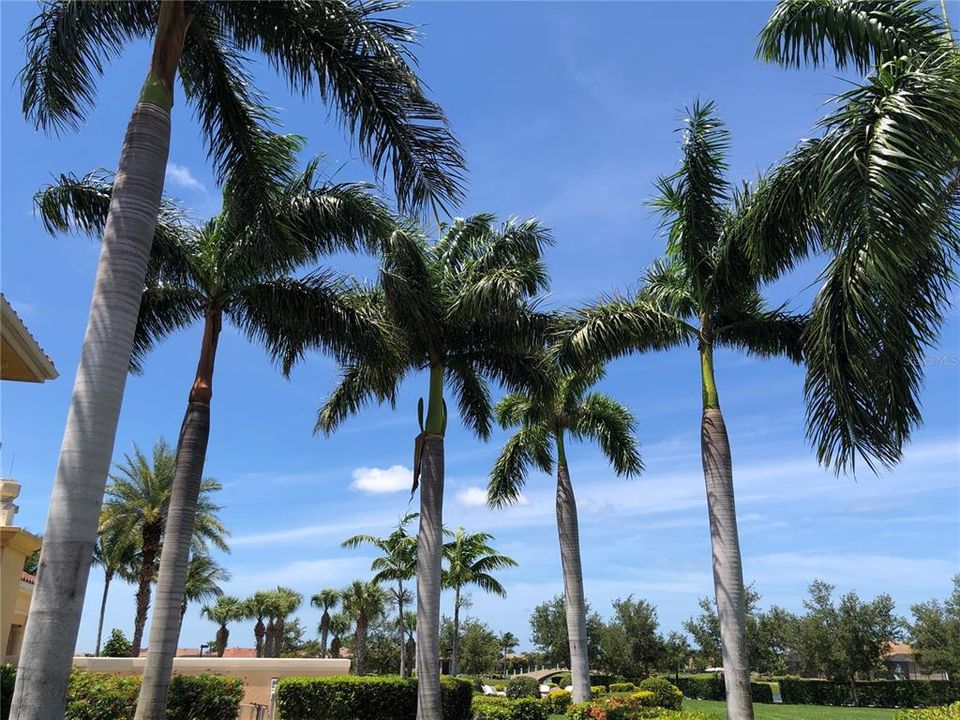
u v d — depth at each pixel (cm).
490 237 1681
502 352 1672
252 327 1321
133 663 2164
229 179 944
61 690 497
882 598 4322
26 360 991
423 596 1487
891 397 669
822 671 4366
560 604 5269
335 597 4797
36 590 509
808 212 816
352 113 771
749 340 1327
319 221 1230
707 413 1238
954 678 4081
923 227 583
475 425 1786
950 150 606
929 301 734
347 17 748
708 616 5347
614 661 4575
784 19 859
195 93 909
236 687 1288
